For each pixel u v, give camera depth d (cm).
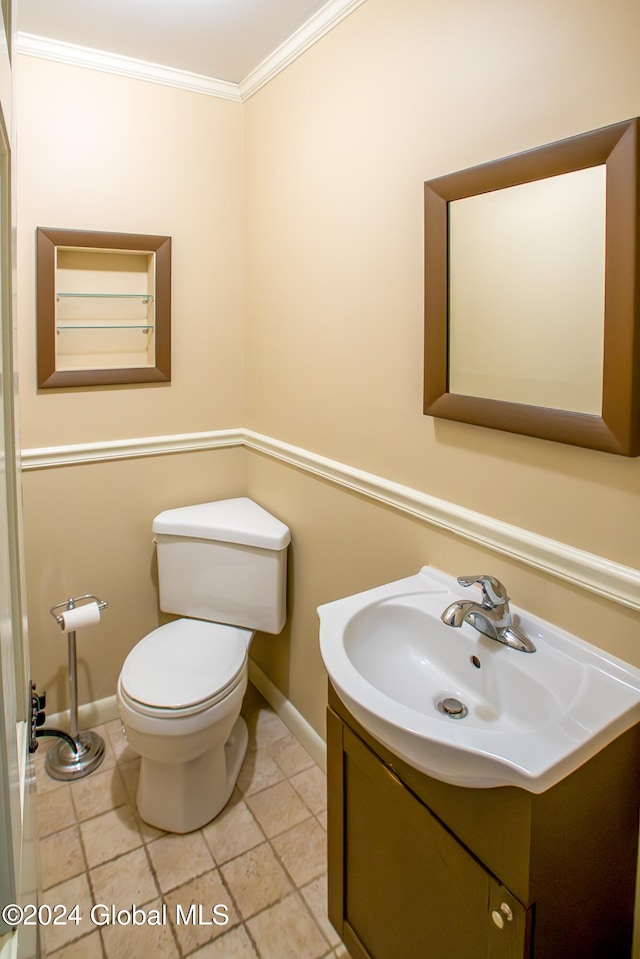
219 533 214
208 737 175
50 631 220
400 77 146
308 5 169
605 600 110
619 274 98
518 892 92
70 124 196
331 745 135
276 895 163
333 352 183
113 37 187
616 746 102
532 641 121
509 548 128
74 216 201
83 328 213
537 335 115
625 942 116
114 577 229
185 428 236
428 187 134
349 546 184
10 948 56
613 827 105
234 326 240
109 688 235
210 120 221
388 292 158
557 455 117
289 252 202
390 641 139
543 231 112
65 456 212
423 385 148
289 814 190
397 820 116
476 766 92
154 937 151
